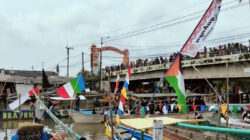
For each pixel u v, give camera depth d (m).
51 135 9.15
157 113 21.55
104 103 29.14
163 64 30.47
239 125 12.43
